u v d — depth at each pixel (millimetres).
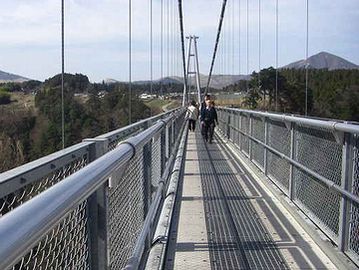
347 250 3258
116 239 2010
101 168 1383
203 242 3926
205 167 8211
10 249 713
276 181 5770
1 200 1129
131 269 1974
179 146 9750
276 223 4473
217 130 18422
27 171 1259
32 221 819
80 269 1468
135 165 2709
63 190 1027
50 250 1177
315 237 3863
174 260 3514
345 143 3197
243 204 5266
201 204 5281
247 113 8250
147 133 3031
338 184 3406
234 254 3643
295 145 4711
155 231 3838
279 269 3307
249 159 8266
